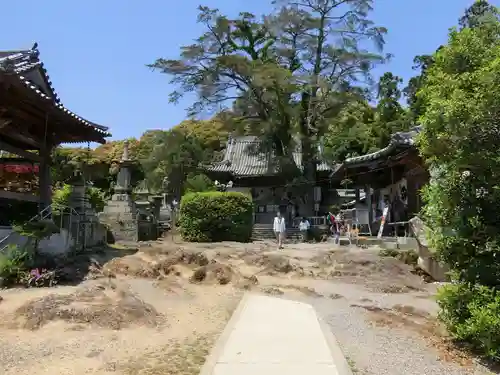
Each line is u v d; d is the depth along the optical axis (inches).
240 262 537.3
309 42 1422.2
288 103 1355.8
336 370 191.9
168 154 1444.4
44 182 568.7
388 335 257.4
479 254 237.5
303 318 289.0
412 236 582.6
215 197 839.1
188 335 255.1
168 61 1318.9
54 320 268.7
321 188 1494.8
